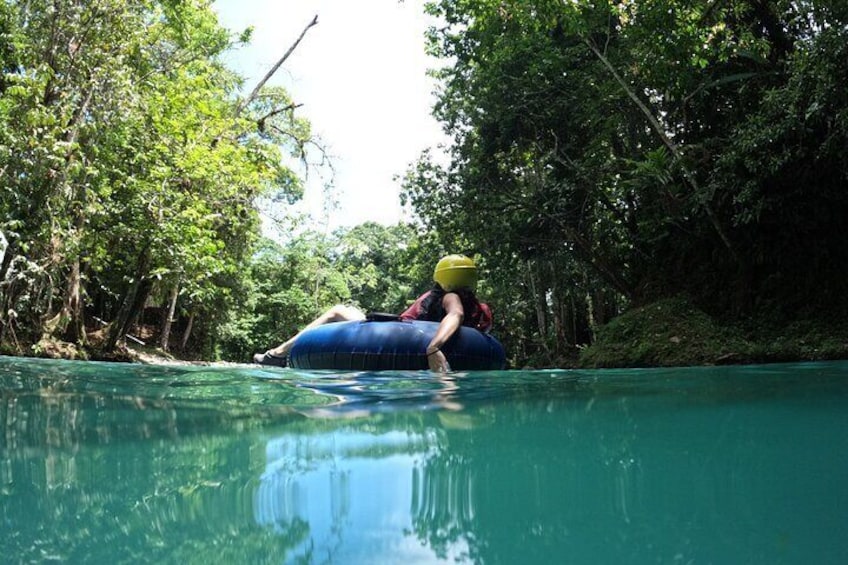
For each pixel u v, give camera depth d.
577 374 3.88
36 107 8.96
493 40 14.34
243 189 14.52
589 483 1.09
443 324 4.93
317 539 0.80
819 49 8.48
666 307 11.64
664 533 0.82
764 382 3.09
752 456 1.31
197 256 11.81
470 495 1.02
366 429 1.64
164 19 13.81
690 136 12.65
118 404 2.19
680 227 12.30
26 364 4.75
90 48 9.91
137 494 1.02
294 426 1.71
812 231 10.95
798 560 0.73
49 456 1.31
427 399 2.37
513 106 14.86
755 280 11.70
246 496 1.01
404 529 0.84
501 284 21.66
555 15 11.19
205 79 13.66
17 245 9.14
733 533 0.83
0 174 8.59
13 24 9.91
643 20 10.38
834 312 10.77
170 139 12.04
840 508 0.95
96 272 13.81
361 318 5.97
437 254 24.02
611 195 14.97
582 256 16.67
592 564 0.71
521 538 0.81
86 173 9.63
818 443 1.45
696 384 2.94
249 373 3.72
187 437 1.53
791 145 9.88
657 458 1.29
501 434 1.57
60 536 0.82
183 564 0.72
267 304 29.09
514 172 18.09
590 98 13.49
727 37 10.14
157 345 20.64
